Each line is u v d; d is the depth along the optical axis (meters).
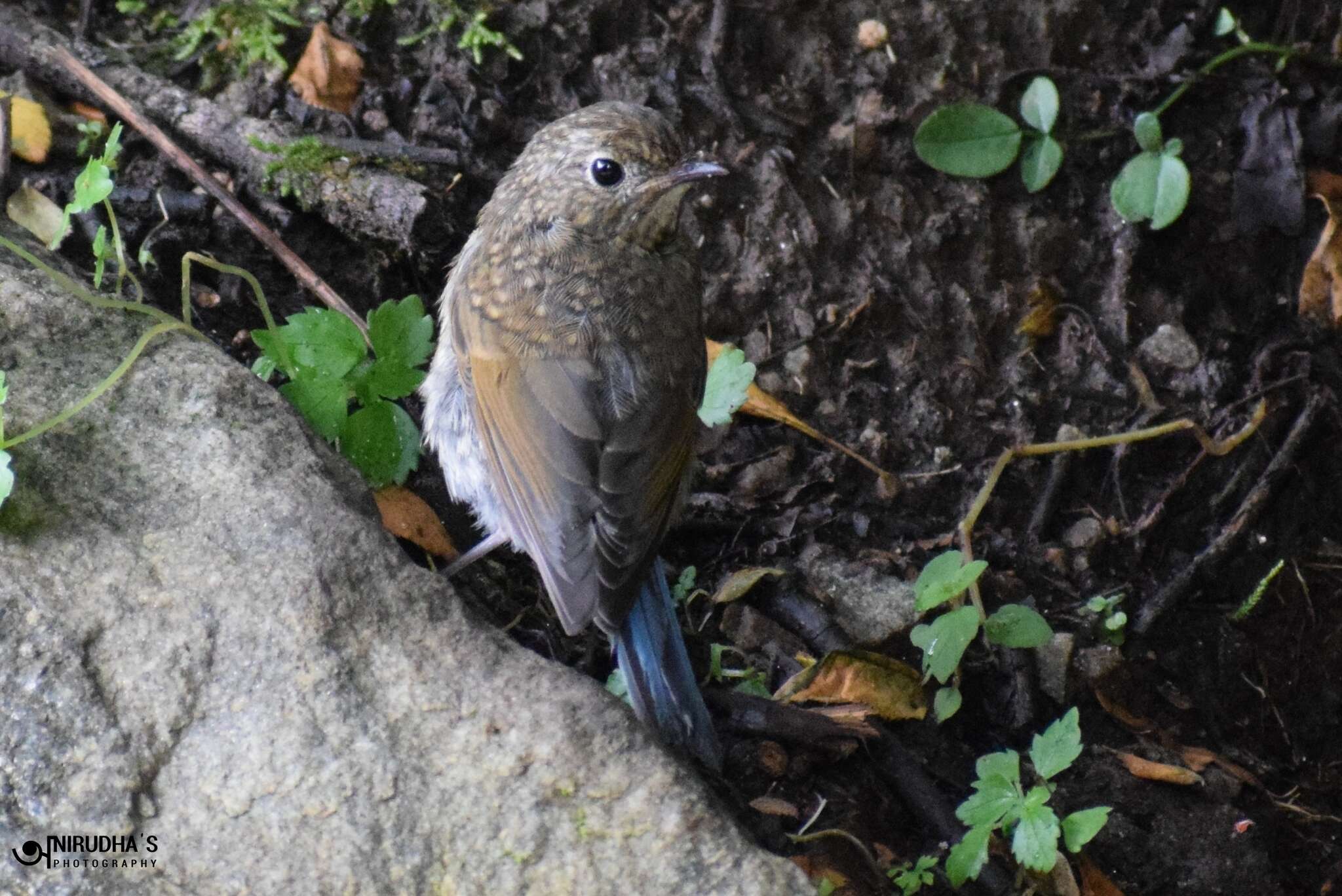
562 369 8.46
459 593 9.04
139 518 7.51
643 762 7.17
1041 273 11.48
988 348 11.22
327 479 7.95
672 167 8.90
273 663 7.17
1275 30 12.54
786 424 10.67
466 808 6.99
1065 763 8.28
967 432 10.91
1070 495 10.85
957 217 11.42
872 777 9.06
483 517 9.02
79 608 7.14
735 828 7.09
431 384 9.27
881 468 10.65
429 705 7.22
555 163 8.95
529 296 8.71
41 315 8.23
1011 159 11.50
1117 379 11.24
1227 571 10.72
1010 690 9.76
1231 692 10.36
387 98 11.02
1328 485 11.20
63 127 10.42
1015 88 11.90
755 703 9.01
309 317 9.06
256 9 11.16
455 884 6.87
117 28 11.22
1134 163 11.51
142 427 7.86
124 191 10.12
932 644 8.97
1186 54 12.11
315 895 6.72
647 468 8.37
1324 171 12.05
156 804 6.83
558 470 8.21
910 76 11.77
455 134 10.95
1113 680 9.97
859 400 10.87
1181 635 10.45
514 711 7.23
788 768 8.95
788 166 11.31
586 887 6.90
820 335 10.97
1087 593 10.43
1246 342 11.61
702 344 9.23
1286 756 10.30
